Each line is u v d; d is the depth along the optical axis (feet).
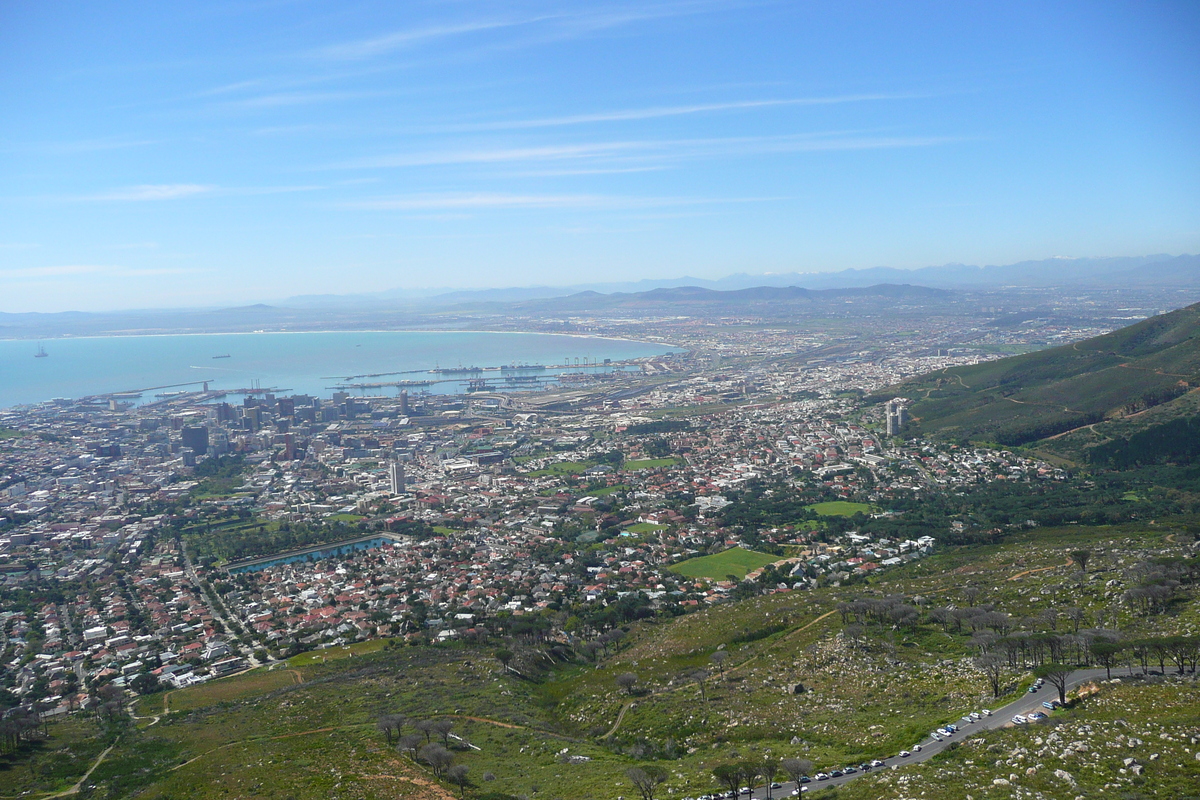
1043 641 455.63
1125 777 290.76
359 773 441.27
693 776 401.08
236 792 433.48
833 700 483.51
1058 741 330.13
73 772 519.60
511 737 511.40
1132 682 387.75
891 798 316.60
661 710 526.16
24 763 542.16
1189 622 476.54
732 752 433.07
